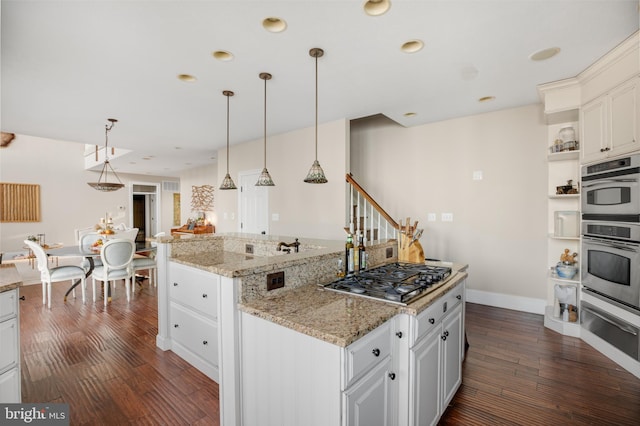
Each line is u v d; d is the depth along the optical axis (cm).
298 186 458
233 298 157
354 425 120
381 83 294
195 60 246
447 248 424
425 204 441
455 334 204
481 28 206
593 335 278
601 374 234
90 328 329
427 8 186
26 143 758
